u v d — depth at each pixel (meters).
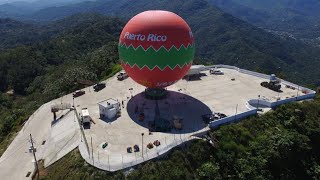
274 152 66.12
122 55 77.44
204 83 98.31
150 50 71.81
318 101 87.38
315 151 74.00
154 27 71.94
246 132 70.38
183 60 75.25
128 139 65.75
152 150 61.62
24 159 68.31
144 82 78.38
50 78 148.62
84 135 67.50
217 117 73.38
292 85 97.56
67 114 80.69
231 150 65.44
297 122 77.00
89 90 94.25
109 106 75.19
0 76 195.50
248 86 96.69
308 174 68.50
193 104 82.62
